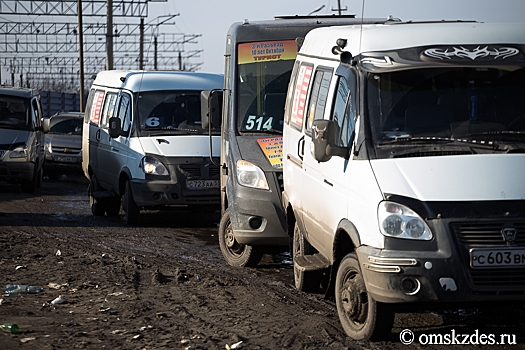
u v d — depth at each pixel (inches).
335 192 348.8
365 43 355.3
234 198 500.4
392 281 296.2
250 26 538.0
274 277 487.8
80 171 1280.8
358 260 314.8
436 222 294.7
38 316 369.1
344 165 339.6
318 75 409.7
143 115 743.7
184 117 747.4
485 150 317.1
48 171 1290.6
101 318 367.9
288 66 533.3
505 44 346.3
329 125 340.2
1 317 364.5
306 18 579.5
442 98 333.1
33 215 796.6
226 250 538.6
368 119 331.6
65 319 364.5
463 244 293.6
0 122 1010.7
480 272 293.0
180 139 726.5
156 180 706.2
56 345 318.3
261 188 491.5
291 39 536.1
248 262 518.9
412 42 349.1
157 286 450.0
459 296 292.2
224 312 384.8
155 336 335.9
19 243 592.4
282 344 325.4
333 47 381.4
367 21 556.7
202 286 451.2
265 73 531.5
